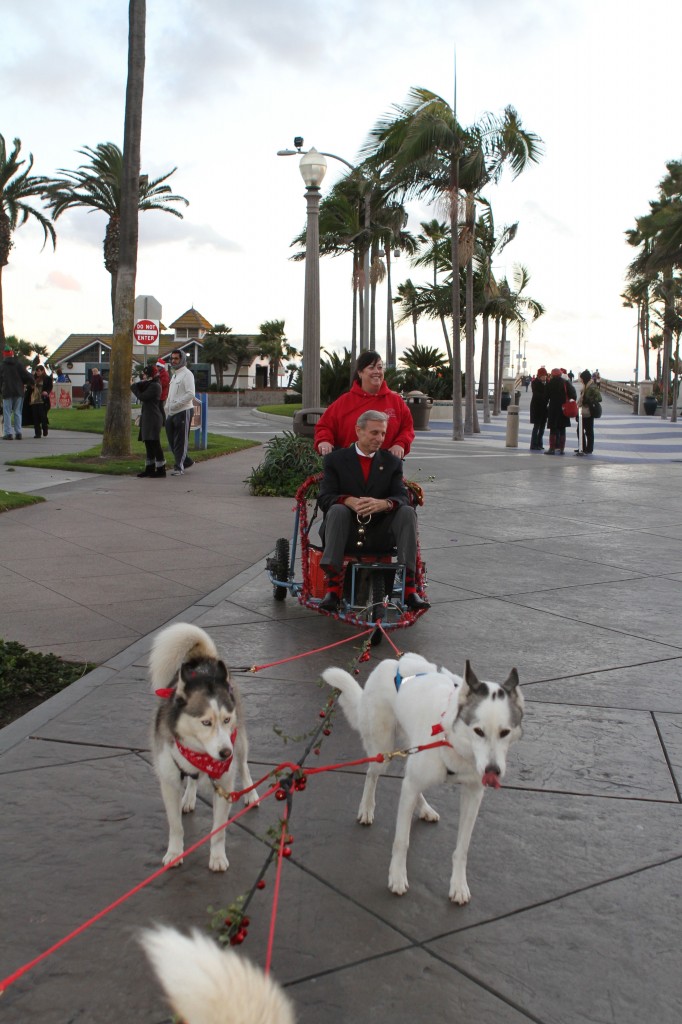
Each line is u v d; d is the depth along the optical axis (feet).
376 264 141.90
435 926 10.96
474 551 33.96
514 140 91.15
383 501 22.30
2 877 11.71
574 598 27.20
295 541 25.67
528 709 18.07
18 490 45.24
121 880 11.77
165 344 223.30
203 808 13.94
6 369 74.33
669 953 10.50
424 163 90.07
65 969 9.95
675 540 36.70
